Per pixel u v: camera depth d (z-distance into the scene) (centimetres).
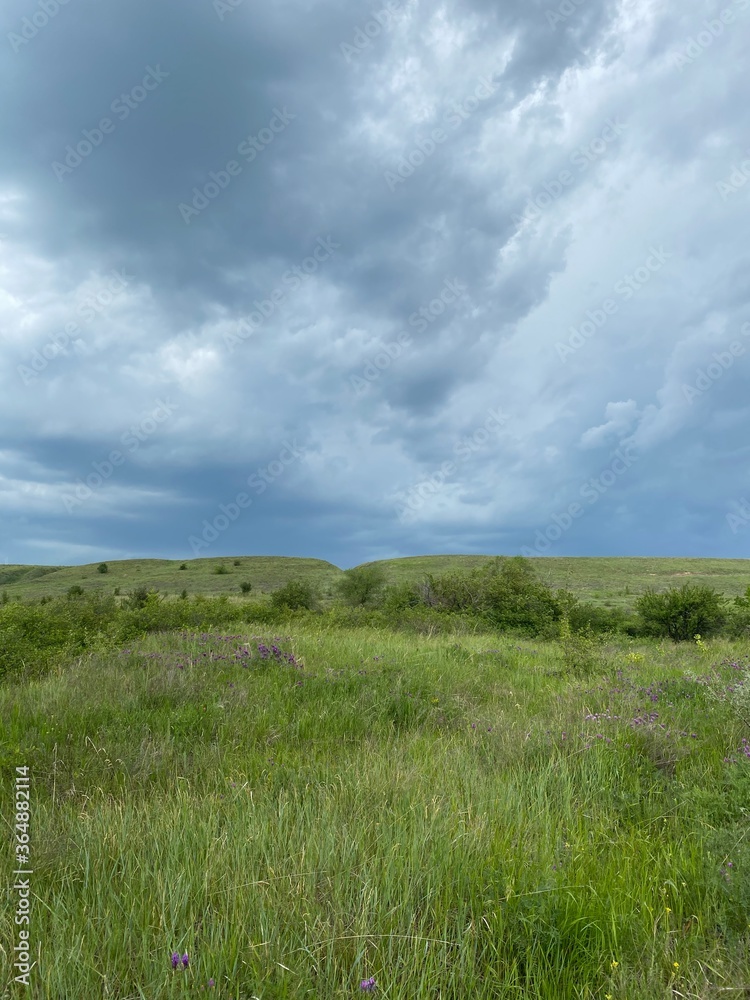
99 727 596
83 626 1406
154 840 338
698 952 258
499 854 322
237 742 579
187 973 233
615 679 883
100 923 267
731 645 1633
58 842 343
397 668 934
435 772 473
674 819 388
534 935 264
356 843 321
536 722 633
